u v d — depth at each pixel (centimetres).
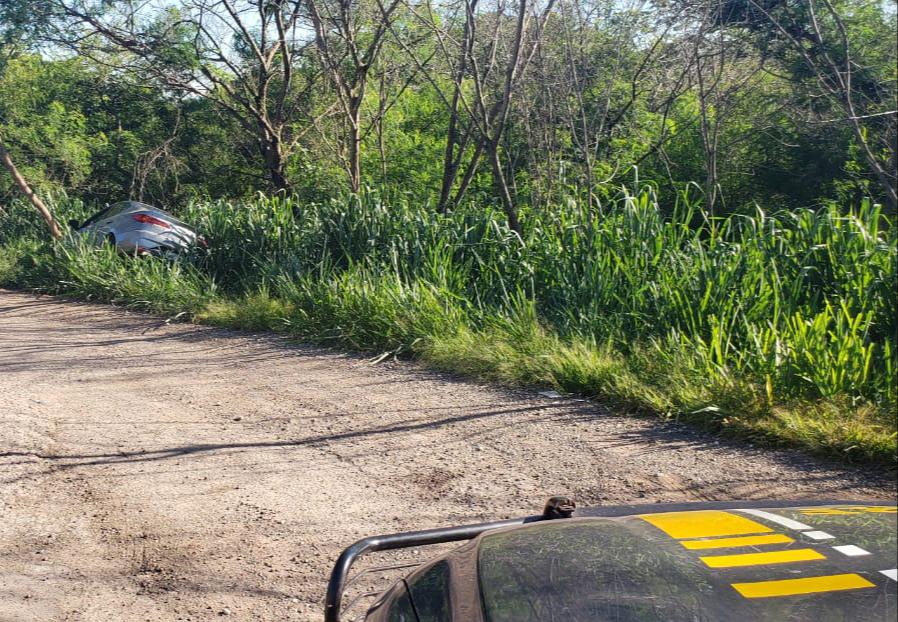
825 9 1323
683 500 528
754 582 171
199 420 734
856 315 780
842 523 207
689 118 1808
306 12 1911
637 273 938
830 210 876
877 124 1227
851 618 156
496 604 179
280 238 1450
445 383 871
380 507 522
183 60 2047
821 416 644
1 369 957
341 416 745
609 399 769
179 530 486
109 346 1128
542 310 1034
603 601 171
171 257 1616
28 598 402
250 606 394
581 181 1416
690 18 1459
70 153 2598
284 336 1181
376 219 1316
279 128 2136
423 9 1728
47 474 587
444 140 2261
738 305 816
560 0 1300
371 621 222
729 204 1875
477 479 573
